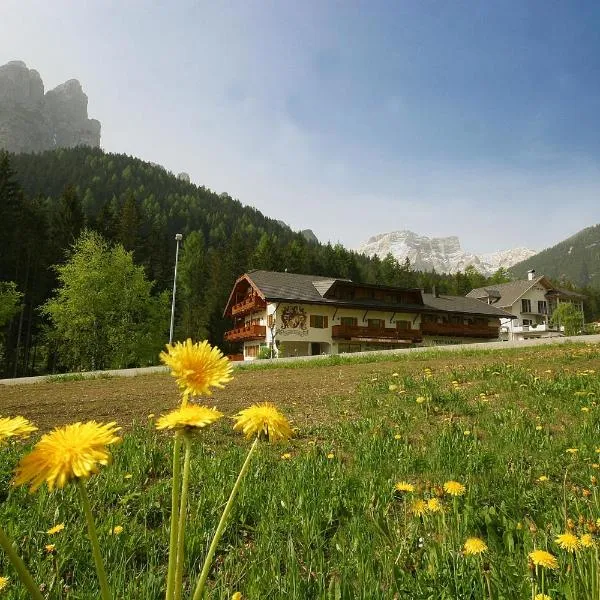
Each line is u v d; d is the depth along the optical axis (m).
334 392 9.26
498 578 1.93
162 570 2.25
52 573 2.14
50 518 2.82
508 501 3.03
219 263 69.19
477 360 14.09
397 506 3.19
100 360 31.53
